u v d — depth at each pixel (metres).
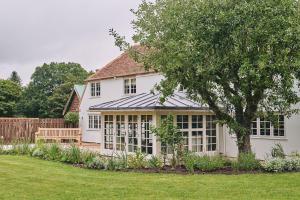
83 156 18.03
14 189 11.72
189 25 14.72
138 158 16.36
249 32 13.86
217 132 23.03
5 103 55.22
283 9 13.80
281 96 16.27
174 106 20.78
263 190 11.29
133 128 22.41
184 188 11.66
